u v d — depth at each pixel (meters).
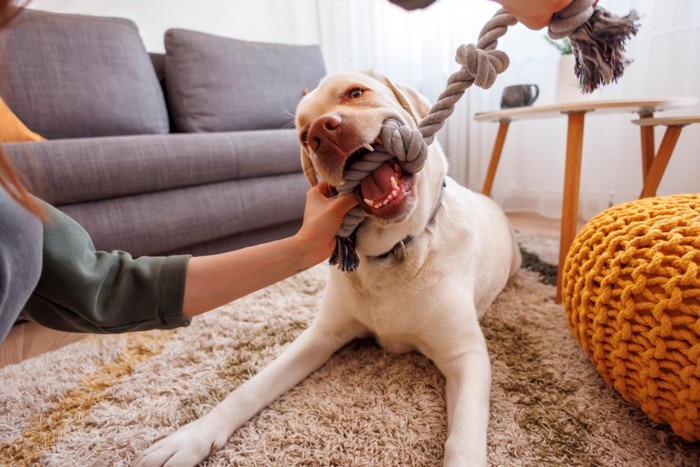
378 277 1.01
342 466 0.79
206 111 2.34
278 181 2.13
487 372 0.92
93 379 1.11
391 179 0.79
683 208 0.85
